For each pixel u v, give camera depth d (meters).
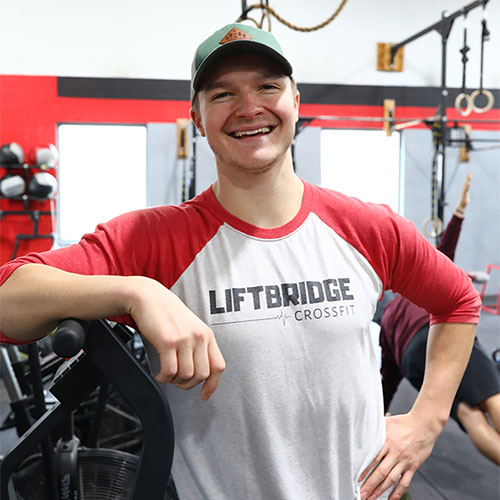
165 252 0.91
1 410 3.47
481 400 1.99
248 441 0.92
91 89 5.91
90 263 0.86
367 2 6.31
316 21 6.24
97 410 1.92
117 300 0.73
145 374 0.70
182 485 0.97
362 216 1.00
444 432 2.99
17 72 5.78
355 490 0.99
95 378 0.77
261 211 0.94
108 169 6.10
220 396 0.90
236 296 0.90
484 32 4.68
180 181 6.13
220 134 0.91
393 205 6.67
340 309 0.93
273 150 0.90
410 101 6.50
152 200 6.09
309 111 6.31
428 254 1.05
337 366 0.93
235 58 0.88
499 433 1.97
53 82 5.84
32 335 0.79
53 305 0.74
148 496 0.70
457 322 1.11
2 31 5.71
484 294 6.73
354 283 0.96
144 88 5.99
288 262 0.94
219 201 0.97
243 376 0.89
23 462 1.41
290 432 0.92
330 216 0.99
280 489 0.91
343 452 0.96
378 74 6.41
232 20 6.10
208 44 0.92
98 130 6.04
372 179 6.59
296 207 0.98
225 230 0.94
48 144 5.69
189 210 0.96
